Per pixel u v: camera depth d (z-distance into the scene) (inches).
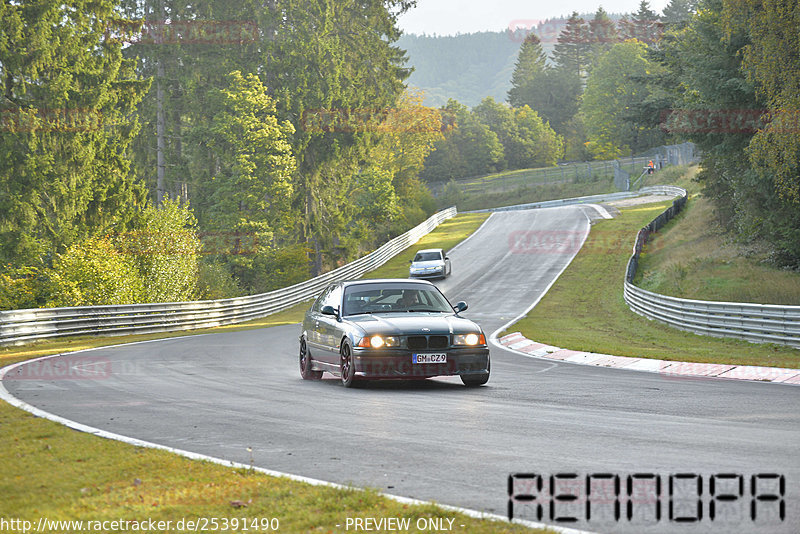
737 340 1286.9
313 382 803.4
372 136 4252.0
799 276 2041.1
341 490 335.6
